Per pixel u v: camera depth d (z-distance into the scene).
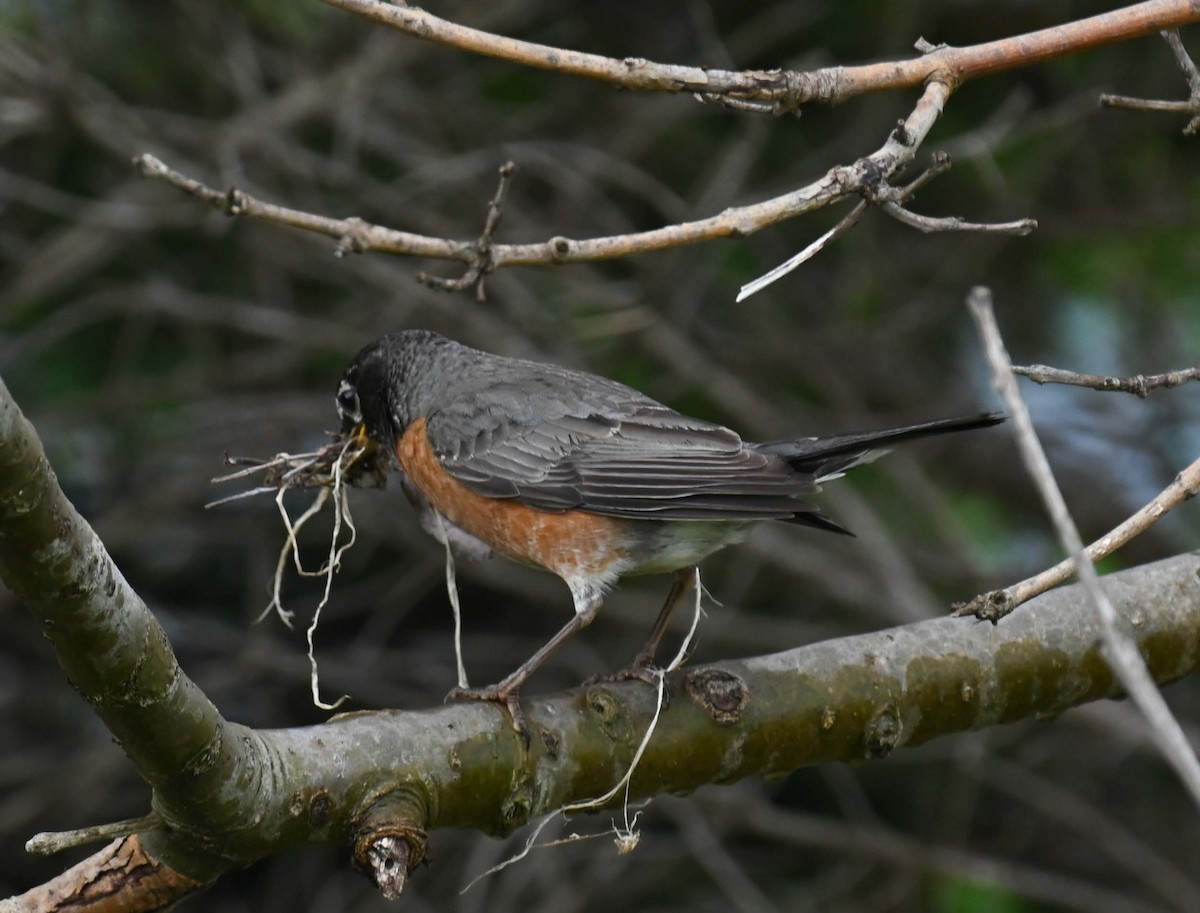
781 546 12.48
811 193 5.04
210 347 12.66
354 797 4.99
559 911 10.84
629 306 12.43
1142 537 13.24
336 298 13.53
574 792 5.45
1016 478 13.61
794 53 12.58
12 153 12.77
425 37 4.92
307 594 12.64
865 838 11.23
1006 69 5.39
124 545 12.51
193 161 12.10
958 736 11.63
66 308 11.97
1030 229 4.89
